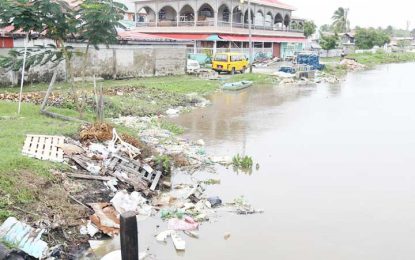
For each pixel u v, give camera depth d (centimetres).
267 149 1564
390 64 7069
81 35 1469
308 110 2419
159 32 4975
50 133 1220
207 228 923
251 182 1212
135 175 1111
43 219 822
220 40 4619
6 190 855
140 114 2019
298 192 1142
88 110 1808
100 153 1159
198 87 2969
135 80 2955
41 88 2253
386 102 2766
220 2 4741
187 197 1070
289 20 6431
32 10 1298
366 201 1088
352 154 1509
